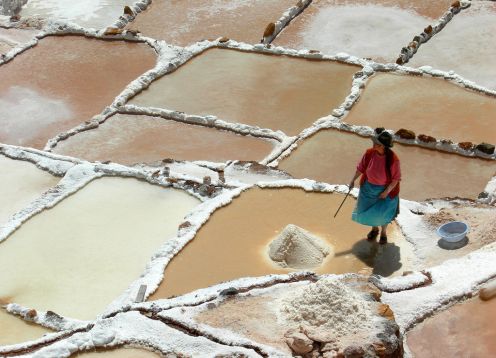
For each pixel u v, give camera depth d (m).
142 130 15.72
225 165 13.44
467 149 14.37
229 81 17.28
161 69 17.56
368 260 10.20
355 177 10.16
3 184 13.34
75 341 7.58
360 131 15.05
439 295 8.12
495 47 18.36
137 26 20.19
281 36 19.30
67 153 15.05
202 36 19.56
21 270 10.71
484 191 13.12
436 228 10.61
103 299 10.04
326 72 17.42
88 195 12.38
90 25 20.28
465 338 7.64
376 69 17.30
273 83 17.14
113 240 11.23
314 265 10.17
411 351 7.54
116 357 7.42
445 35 19.02
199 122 15.80
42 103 16.91
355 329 7.29
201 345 7.35
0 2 21.34
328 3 20.80
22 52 18.92
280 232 10.90
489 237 10.12
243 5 20.89
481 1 20.53
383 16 19.98
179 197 12.17
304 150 14.73
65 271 10.63
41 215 11.95
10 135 15.84
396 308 8.00
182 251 10.56
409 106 15.98
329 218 11.16
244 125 15.55
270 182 11.97
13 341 9.27
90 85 17.56
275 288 8.24
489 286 8.12
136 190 12.43
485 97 16.16
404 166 14.21
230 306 7.93
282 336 7.35
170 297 8.84
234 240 10.76
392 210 10.11
